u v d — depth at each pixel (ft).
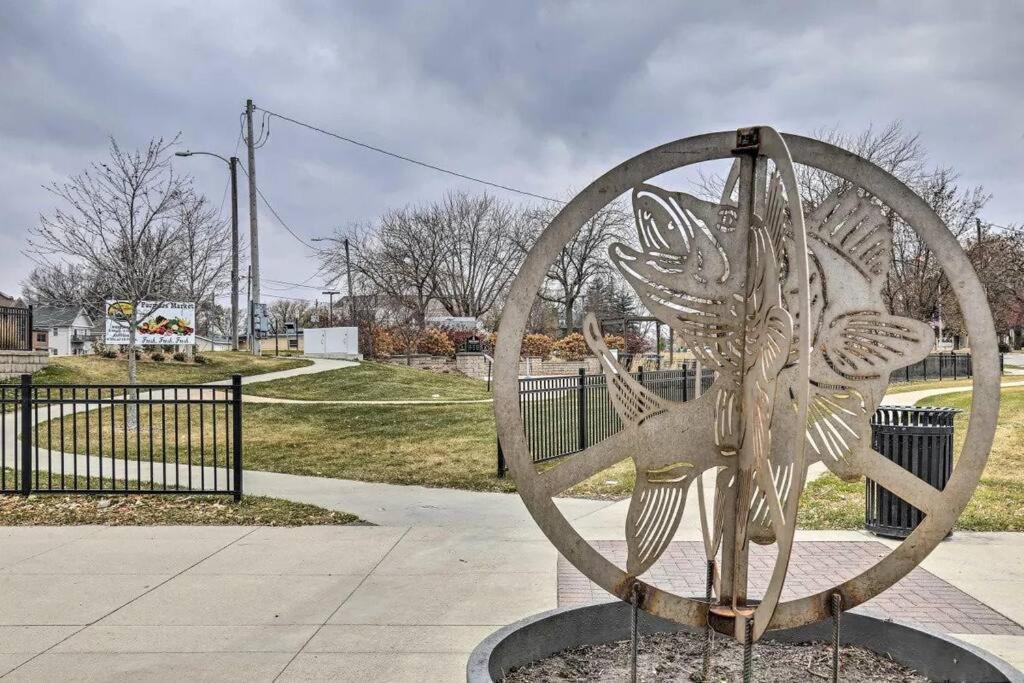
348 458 37.96
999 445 34.47
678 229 10.32
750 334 9.80
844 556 19.47
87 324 214.07
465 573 18.31
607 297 167.32
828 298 10.28
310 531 22.91
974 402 9.87
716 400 10.24
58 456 38.91
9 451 40.29
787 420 10.12
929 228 10.05
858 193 10.50
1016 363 133.49
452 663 12.89
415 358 132.98
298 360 104.83
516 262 184.55
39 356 71.51
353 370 92.79
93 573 18.51
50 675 12.44
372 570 18.63
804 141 10.44
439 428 47.44
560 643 11.51
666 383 45.06
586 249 159.33
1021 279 115.14
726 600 10.13
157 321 67.15
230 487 30.32
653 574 17.93
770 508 8.87
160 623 14.92
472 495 28.81
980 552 19.70
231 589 17.13
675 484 10.43
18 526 23.84
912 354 10.07
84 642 13.91
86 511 25.68
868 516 22.02
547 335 154.20
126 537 22.29
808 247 10.37
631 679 10.29
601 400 42.88
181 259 70.59
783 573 8.38
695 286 10.18
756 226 9.80
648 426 10.52
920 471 20.57
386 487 30.48
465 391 79.10
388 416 53.26
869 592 9.93
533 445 35.40
